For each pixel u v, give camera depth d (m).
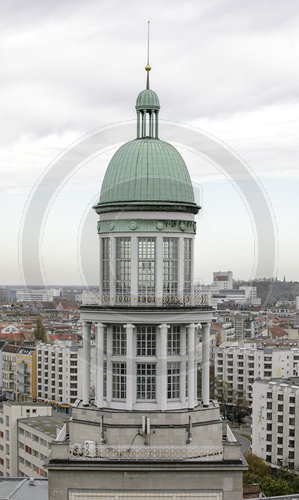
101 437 53.03
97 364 54.62
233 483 49.94
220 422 54.78
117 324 54.56
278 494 127.44
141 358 54.16
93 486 50.00
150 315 53.59
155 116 58.28
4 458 149.00
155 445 52.72
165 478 49.97
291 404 169.25
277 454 171.00
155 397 54.28
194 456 51.00
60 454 50.38
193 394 54.69
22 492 70.75
